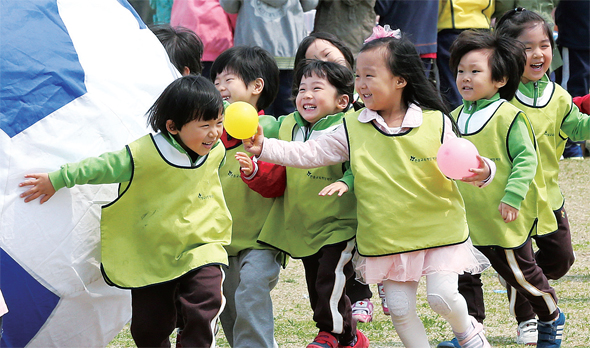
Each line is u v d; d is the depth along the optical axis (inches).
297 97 274.2
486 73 279.7
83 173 220.8
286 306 345.4
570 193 542.3
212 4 508.1
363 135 250.4
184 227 232.8
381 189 243.0
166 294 239.0
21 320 224.4
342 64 303.0
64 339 239.0
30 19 230.7
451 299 240.2
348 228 260.2
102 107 234.2
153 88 254.1
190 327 228.1
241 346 258.2
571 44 640.4
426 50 539.8
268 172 265.4
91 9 252.2
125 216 232.7
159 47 273.4
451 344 278.4
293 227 269.7
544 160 310.8
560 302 339.0
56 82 226.4
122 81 243.4
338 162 255.3
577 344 286.4
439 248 242.2
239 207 277.6
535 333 291.9
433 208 243.8
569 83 650.8
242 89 293.6
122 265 232.8
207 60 508.1
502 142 274.4
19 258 218.7
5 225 215.3
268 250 272.2
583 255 414.9
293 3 496.1
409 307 245.1
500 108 277.3
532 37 312.0
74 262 229.6
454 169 231.0
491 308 338.6
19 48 223.1
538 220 293.6
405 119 248.7
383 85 247.9
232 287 277.1
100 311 244.1
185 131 229.9
